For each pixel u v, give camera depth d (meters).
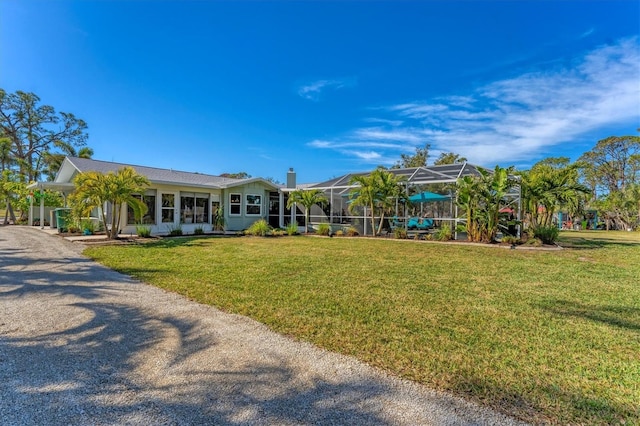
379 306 4.71
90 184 12.24
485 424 2.14
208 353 3.20
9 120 31.67
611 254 10.69
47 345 3.35
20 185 23.42
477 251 10.83
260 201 20.78
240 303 4.78
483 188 13.19
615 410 2.33
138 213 13.76
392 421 2.17
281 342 3.45
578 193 15.87
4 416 2.17
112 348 3.30
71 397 2.42
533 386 2.64
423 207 18.06
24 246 10.88
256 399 2.42
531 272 7.36
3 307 4.57
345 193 19.09
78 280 6.22
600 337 3.68
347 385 2.63
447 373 2.83
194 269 7.29
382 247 11.73
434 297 5.23
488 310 4.59
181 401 2.39
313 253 10.02
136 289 5.60
